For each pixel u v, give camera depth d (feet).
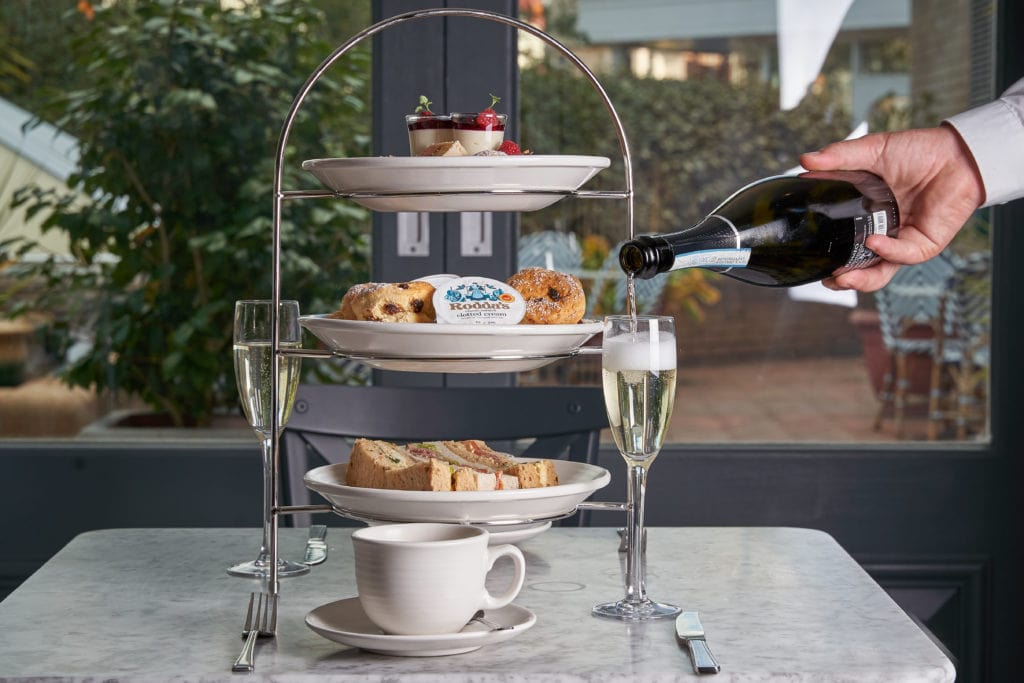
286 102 7.55
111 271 7.65
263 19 7.52
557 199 3.64
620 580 3.99
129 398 7.67
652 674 2.99
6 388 7.65
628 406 3.49
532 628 3.40
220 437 7.66
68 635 3.35
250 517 7.56
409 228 7.36
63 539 7.55
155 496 7.55
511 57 7.34
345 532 4.83
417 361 3.40
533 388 5.63
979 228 7.50
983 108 4.28
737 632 3.38
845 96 7.41
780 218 4.04
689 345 7.59
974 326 7.55
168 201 7.62
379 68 7.35
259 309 4.36
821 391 7.61
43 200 7.63
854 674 3.02
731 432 7.61
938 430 7.59
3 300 7.64
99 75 7.58
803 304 7.59
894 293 7.55
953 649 7.57
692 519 7.54
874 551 7.55
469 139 3.66
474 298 3.46
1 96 7.59
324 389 5.55
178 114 7.57
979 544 7.54
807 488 7.52
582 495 3.58
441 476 3.47
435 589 3.02
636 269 3.56
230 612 3.60
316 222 7.58
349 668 3.03
